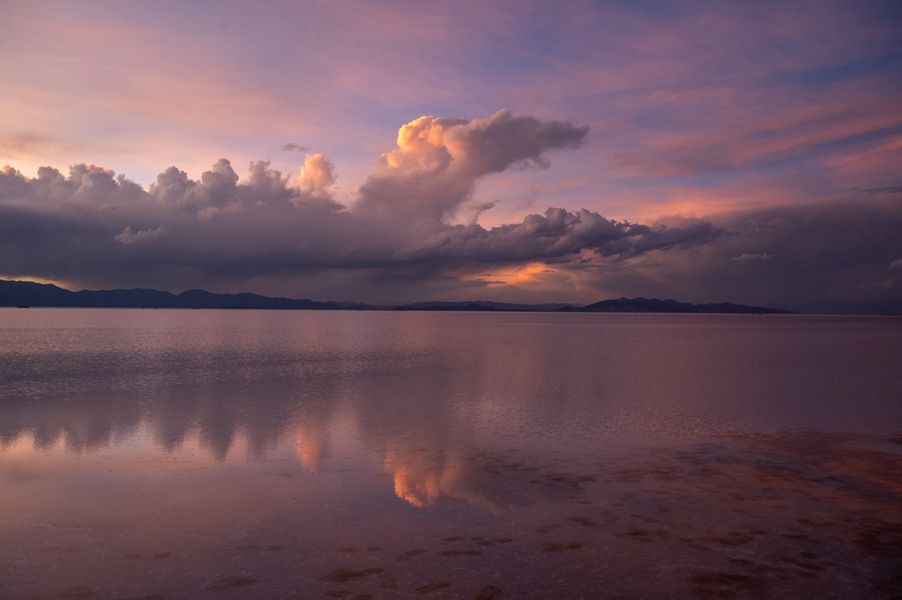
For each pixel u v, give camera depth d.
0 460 12.77
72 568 7.25
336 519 9.12
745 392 24.48
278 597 6.47
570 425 17.22
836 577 7.04
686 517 9.23
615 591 6.65
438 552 7.80
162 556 7.64
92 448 13.91
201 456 13.22
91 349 47.88
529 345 59.72
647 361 40.25
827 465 12.70
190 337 69.75
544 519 9.15
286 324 137.88
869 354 46.62
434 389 25.16
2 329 87.75
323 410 19.61
